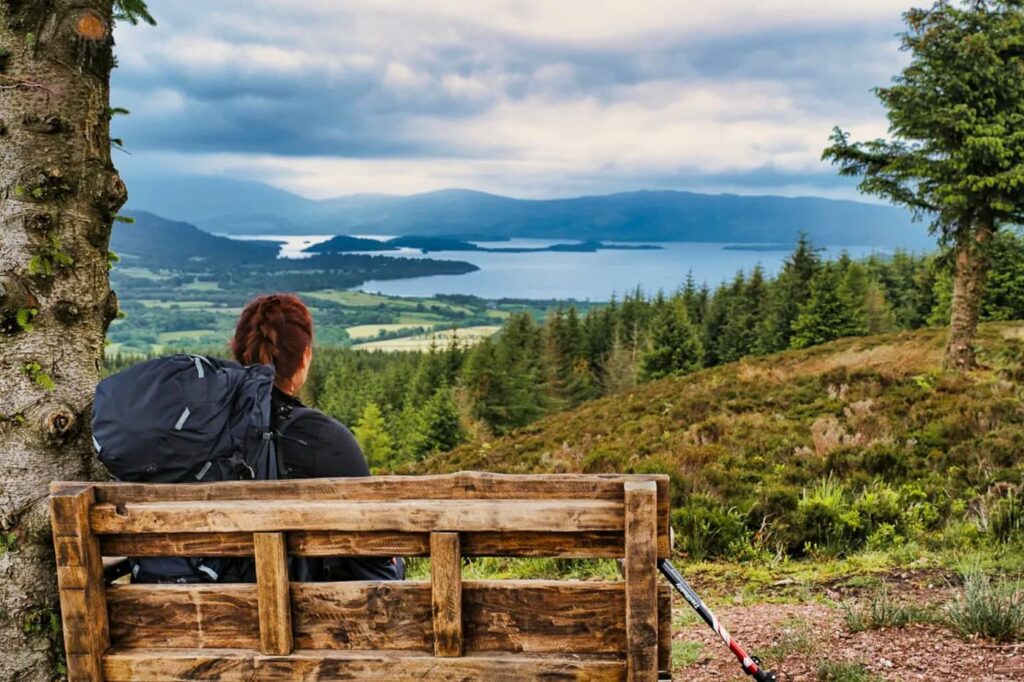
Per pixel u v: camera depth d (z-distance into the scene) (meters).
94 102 3.31
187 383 2.64
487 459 21.31
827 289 52.84
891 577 6.93
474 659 2.43
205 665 2.49
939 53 21.02
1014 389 17.08
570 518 2.38
